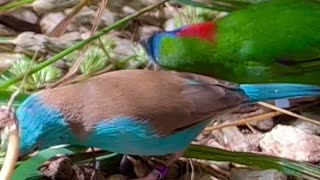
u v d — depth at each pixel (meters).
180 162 0.85
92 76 0.84
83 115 0.81
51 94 0.81
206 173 0.85
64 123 0.81
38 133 0.80
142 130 0.81
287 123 0.89
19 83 0.86
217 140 0.88
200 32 0.84
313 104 0.89
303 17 0.84
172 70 0.84
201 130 0.83
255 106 0.89
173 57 0.84
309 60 0.84
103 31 0.86
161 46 0.84
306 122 0.88
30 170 0.81
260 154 0.84
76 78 0.85
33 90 0.86
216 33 0.84
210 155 0.84
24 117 0.80
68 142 0.81
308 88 0.83
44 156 0.82
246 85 0.83
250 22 0.84
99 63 0.87
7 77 0.88
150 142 0.81
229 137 0.88
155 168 0.84
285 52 0.84
